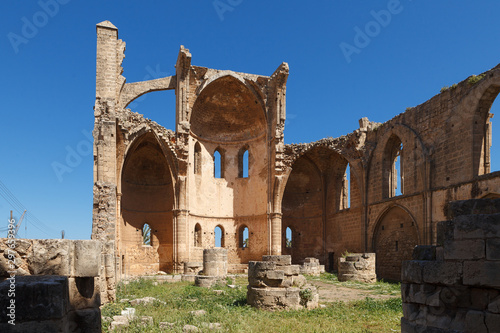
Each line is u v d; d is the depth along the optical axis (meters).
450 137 24.08
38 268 6.74
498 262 5.90
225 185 39.22
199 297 17.69
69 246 6.98
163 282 25.22
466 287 6.33
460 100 23.39
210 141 39.19
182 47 33.19
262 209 37.66
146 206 35.41
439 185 24.91
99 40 28.25
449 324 6.40
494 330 5.86
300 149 37.09
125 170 33.81
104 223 24.67
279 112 36.56
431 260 7.09
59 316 5.73
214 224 38.03
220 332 10.28
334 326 11.34
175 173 33.53
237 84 37.34
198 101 36.81
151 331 10.26
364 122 34.28
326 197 41.06
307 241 41.34
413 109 28.12
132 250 33.56
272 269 14.34
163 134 32.66
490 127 22.56
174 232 32.97
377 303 15.63
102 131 26.31
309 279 28.53
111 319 11.53
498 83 20.59
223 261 24.75
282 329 10.83
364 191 33.41
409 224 28.06
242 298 16.59
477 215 6.23
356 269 26.16
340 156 38.91
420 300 6.94
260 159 38.84
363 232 33.09
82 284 7.23
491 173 20.45
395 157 32.12
